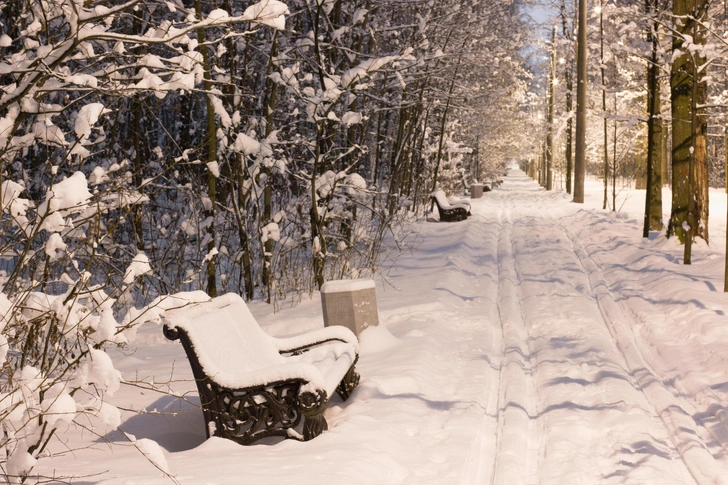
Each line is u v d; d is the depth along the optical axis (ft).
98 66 22.25
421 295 36.24
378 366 23.68
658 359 25.58
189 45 17.80
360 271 42.27
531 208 102.73
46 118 16.47
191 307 18.47
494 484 15.17
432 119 94.63
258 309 36.88
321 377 16.84
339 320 26.81
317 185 37.35
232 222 42.98
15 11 24.64
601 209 86.99
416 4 52.47
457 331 30.22
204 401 17.20
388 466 15.28
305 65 48.42
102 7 14.58
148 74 17.07
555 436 17.85
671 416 19.07
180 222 39.93
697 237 49.42
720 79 78.28
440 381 22.71
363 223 47.01
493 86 97.45
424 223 78.54
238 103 38.63
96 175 19.22
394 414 18.90
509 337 28.76
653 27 56.29
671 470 15.61
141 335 32.60
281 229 43.37
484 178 170.50
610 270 44.91
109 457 16.01
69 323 12.44
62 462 15.38
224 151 36.78
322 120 35.86
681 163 50.11
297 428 18.61
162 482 13.03
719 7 56.08
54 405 11.43
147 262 14.16
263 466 14.52
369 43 56.08
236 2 43.06
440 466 15.79
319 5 34.01
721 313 29.48
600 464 16.07
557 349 26.55
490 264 49.44
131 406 21.02
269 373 16.90
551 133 148.56
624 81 85.66
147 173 42.32
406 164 76.59
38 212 13.43
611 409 19.53
